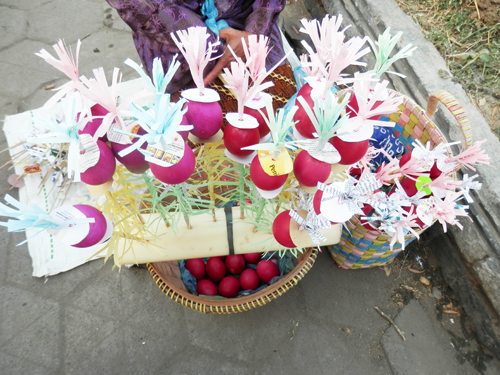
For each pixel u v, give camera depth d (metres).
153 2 1.09
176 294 0.88
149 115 0.48
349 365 1.19
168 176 0.54
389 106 0.52
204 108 0.59
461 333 1.23
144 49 1.22
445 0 1.54
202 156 0.88
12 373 1.19
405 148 1.13
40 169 1.50
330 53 0.56
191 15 1.14
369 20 1.57
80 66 1.95
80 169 0.51
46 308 1.30
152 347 1.23
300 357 1.21
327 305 1.30
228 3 1.25
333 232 0.84
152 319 1.28
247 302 0.87
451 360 1.19
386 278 1.34
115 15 2.16
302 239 0.63
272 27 1.28
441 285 1.32
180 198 0.70
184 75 1.21
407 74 1.40
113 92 0.52
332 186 0.53
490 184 1.12
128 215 0.73
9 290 1.34
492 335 1.17
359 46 0.54
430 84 1.32
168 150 0.52
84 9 2.19
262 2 1.20
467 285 1.23
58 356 1.22
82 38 2.06
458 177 1.19
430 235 1.36
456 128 1.21
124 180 0.69
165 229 0.84
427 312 1.27
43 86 1.87
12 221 0.49
